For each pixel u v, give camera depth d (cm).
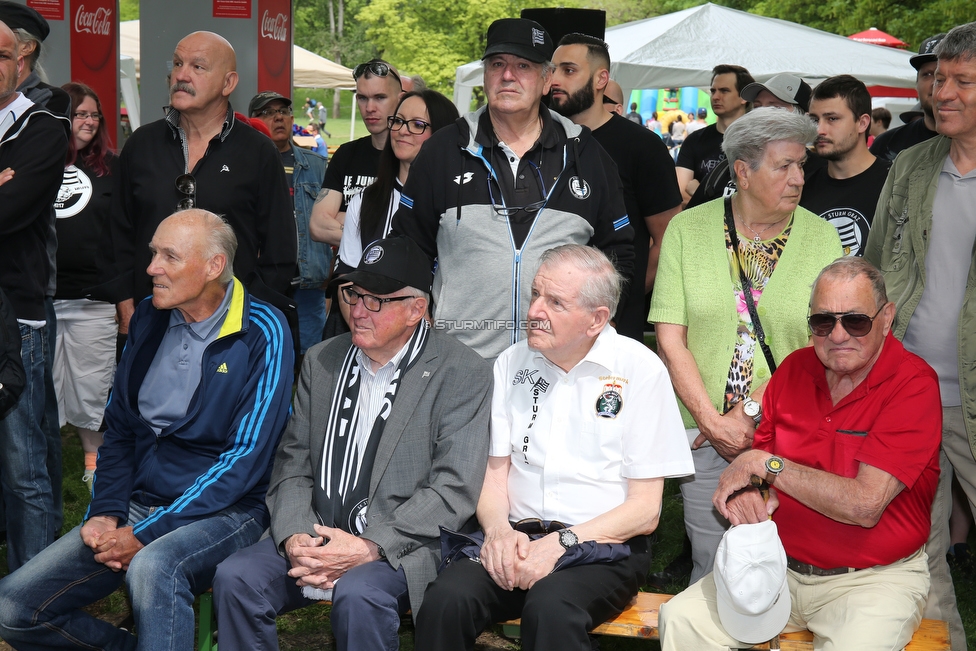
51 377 401
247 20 855
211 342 326
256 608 289
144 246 403
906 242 346
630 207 459
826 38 1179
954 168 337
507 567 278
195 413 324
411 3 3703
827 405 293
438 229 354
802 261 332
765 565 261
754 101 489
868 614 269
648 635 289
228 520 319
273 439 328
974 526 484
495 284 338
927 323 340
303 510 310
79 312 498
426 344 316
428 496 302
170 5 859
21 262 360
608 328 303
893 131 589
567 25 526
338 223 509
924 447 275
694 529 356
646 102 1867
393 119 408
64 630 311
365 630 275
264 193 409
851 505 272
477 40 3675
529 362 309
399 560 291
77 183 496
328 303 848
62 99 375
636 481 296
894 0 2359
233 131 405
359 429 313
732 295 334
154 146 406
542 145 344
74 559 311
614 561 286
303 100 5081
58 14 913
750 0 3058
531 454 305
